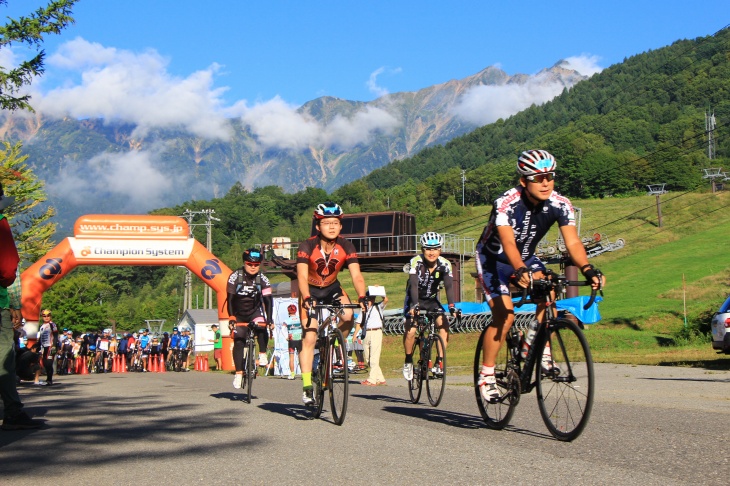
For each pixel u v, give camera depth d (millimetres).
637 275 69375
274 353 20359
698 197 112375
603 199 132250
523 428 5711
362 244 46469
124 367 34969
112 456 5000
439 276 8500
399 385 12719
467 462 4348
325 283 7062
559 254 37531
